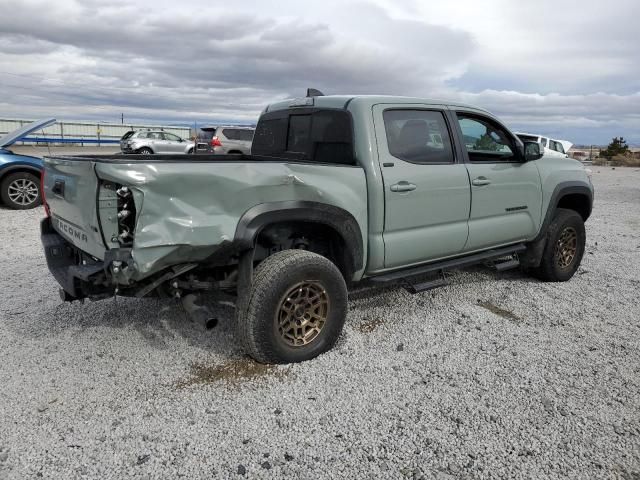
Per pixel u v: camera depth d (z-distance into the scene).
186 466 2.40
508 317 4.37
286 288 3.19
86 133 44.75
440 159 4.19
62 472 2.34
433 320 4.22
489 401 2.98
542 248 5.20
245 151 19.97
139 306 4.42
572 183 5.34
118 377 3.20
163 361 3.42
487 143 4.76
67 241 3.76
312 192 3.37
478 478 2.35
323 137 4.06
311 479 2.33
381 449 2.54
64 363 3.38
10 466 2.38
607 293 5.06
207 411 2.83
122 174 2.76
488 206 4.52
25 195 9.84
